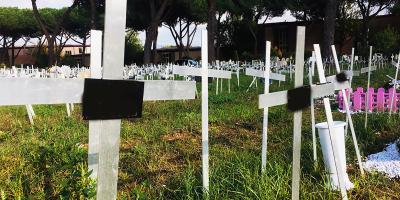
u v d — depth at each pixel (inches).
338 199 185.3
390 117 360.5
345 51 1776.6
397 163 237.6
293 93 159.2
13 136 343.0
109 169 112.1
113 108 109.3
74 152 209.3
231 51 2071.9
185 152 274.4
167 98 122.8
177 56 2475.4
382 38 1437.0
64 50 2775.6
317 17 1780.3
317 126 205.5
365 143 284.7
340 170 180.5
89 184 163.9
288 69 1059.9
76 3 1589.6
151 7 1441.9
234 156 242.5
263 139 204.4
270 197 172.2
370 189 200.8
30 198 165.2
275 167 204.4
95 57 171.9
